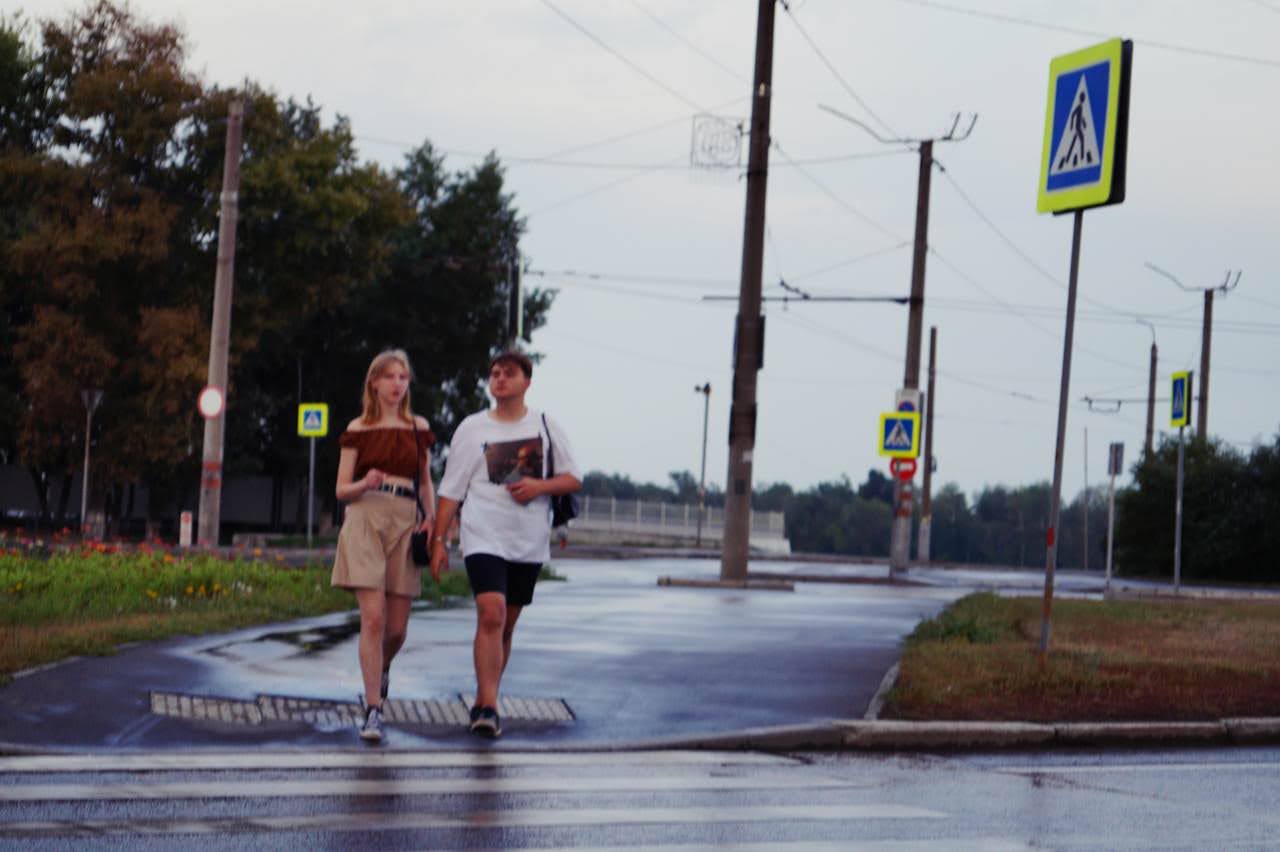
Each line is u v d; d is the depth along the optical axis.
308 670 33.50
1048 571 40.31
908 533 117.00
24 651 32.44
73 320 129.50
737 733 30.12
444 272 186.75
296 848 18.97
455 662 36.12
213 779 23.42
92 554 57.78
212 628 40.19
